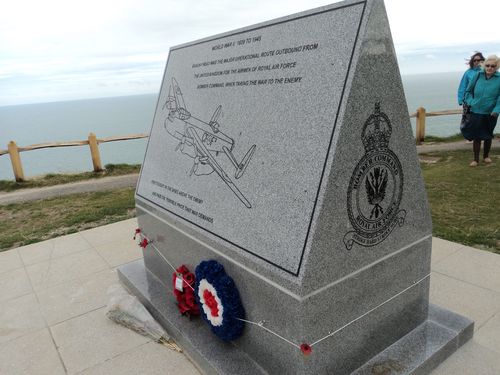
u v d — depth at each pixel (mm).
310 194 1921
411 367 2262
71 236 5266
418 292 2576
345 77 1875
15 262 4566
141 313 3064
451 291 3232
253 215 2223
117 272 3953
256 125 2318
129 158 16406
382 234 2221
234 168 2432
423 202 2447
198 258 2750
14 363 2801
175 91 3322
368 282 2203
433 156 8977
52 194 8609
